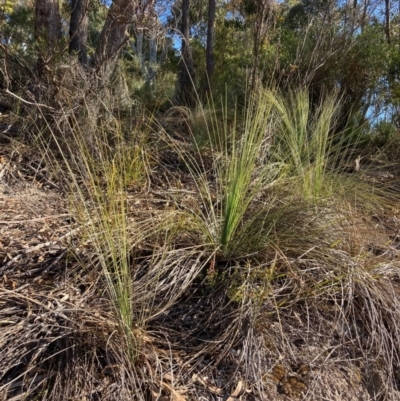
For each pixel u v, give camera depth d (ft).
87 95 11.28
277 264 7.34
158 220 7.79
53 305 6.22
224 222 7.41
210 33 22.02
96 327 5.95
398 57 17.11
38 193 9.45
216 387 5.82
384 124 15.47
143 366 5.75
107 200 7.95
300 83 14.37
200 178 8.81
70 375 5.44
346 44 17.04
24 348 5.61
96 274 6.88
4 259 7.03
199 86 20.21
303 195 8.88
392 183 11.56
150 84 20.26
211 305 6.81
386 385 6.40
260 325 6.46
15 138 11.35
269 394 5.90
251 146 7.74
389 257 8.45
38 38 12.07
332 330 6.88
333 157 11.90
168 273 7.09
